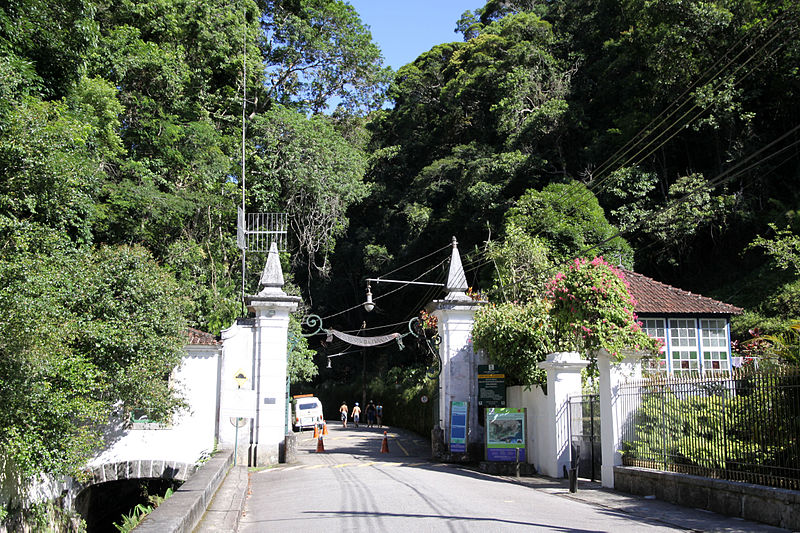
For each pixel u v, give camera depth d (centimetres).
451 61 5322
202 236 3147
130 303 1677
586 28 4684
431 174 4550
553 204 3225
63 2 1770
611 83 4069
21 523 1437
